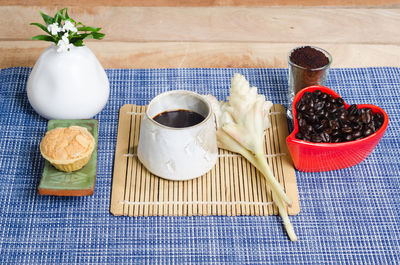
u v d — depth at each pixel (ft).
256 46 3.60
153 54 3.52
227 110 2.95
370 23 3.80
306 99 2.92
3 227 2.78
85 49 3.02
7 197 2.87
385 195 2.92
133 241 2.76
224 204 2.85
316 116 2.89
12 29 3.64
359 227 2.81
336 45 3.60
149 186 2.89
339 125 2.87
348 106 2.98
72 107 3.01
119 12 3.81
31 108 3.20
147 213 2.82
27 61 3.45
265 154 3.02
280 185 2.83
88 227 2.79
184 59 3.50
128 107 3.19
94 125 2.97
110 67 3.43
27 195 2.88
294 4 3.94
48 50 2.99
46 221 2.81
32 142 3.06
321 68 3.06
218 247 2.75
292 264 2.71
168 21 3.78
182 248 2.74
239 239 2.77
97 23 3.73
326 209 2.87
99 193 2.89
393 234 2.80
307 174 2.98
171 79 3.36
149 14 3.82
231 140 2.95
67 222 2.81
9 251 2.72
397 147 3.09
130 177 2.92
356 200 2.90
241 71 3.42
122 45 3.56
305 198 2.90
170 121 2.87
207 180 2.92
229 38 3.67
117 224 2.80
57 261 2.70
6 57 3.46
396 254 2.74
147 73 3.39
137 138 3.06
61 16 2.98
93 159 2.87
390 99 3.30
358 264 2.71
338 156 2.87
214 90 3.32
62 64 2.95
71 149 2.77
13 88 3.28
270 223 2.82
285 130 3.12
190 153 2.78
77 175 2.81
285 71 3.43
